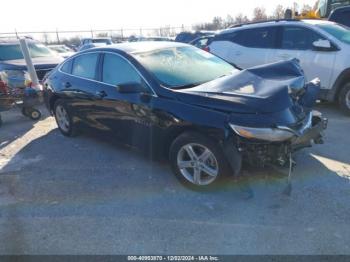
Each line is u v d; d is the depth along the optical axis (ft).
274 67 12.60
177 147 12.26
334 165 13.73
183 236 9.83
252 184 12.00
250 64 24.98
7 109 22.35
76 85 16.80
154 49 15.03
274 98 10.67
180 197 11.96
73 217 11.09
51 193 12.77
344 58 20.62
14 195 12.78
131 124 13.98
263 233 9.75
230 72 15.08
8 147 18.26
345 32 21.97
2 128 22.25
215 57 16.42
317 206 10.90
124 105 13.94
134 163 14.97
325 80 21.67
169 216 10.85
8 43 32.60
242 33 25.62
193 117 11.41
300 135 10.96
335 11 28.25
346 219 10.18
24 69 27.35
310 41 22.20
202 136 11.44
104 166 14.87
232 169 11.11
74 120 17.97
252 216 10.59
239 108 10.70
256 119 10.43
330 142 16.37
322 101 24.94
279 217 10.44
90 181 13.55
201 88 12.32
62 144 18.13
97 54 15.80
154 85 12.84
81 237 10.04
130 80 13.88
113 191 12.64
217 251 9.14
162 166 14.48
